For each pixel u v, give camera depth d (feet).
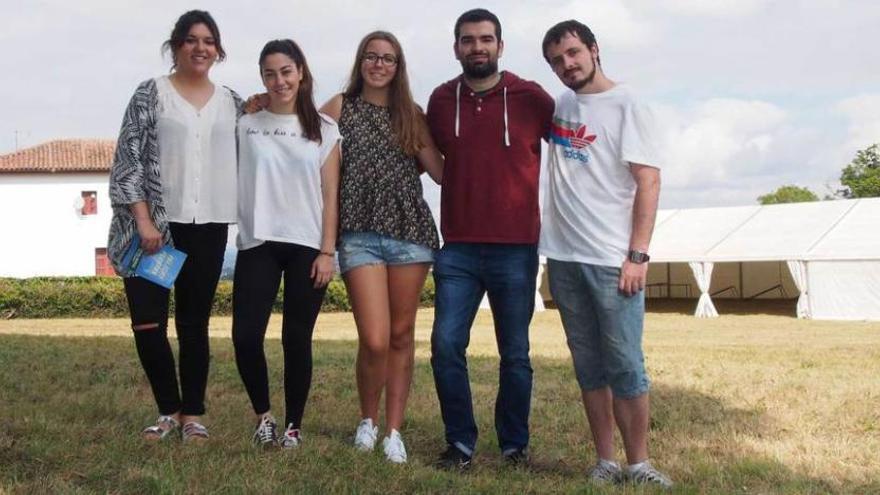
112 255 13.98
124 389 21.30
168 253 13.89
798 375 26.91
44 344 35.01
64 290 83.87
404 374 14.90
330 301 93.25
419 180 14.84
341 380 23.86
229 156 14.44
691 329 62.08
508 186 14.03
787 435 17.46
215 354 30.04
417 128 14.51
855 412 19.80
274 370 25.76
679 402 21.16
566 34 12.82
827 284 74.74
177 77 14.39
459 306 14.34
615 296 12.85
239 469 12.73
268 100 14.64
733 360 32.40
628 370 13.01
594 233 12.89
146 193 13.87
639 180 12.62
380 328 14.51
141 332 14.34
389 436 14.49
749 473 14.19
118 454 13.28
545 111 14.16
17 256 130.62
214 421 16.72
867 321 69.92
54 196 131.95
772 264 112.78
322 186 14.52
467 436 14.38
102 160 134.10
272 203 14.23
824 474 14.16
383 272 14.57
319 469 12.97
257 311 14.26
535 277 14.57
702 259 81.15
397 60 14.56
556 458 15.14
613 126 12.80
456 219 14.25
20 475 12.05
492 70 14.02
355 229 14.38
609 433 13.79
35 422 15.35
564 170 13.25
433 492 12.36
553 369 27.81
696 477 13.88
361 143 14.53
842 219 82.12
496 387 23.17
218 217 14.38
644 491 12.53
